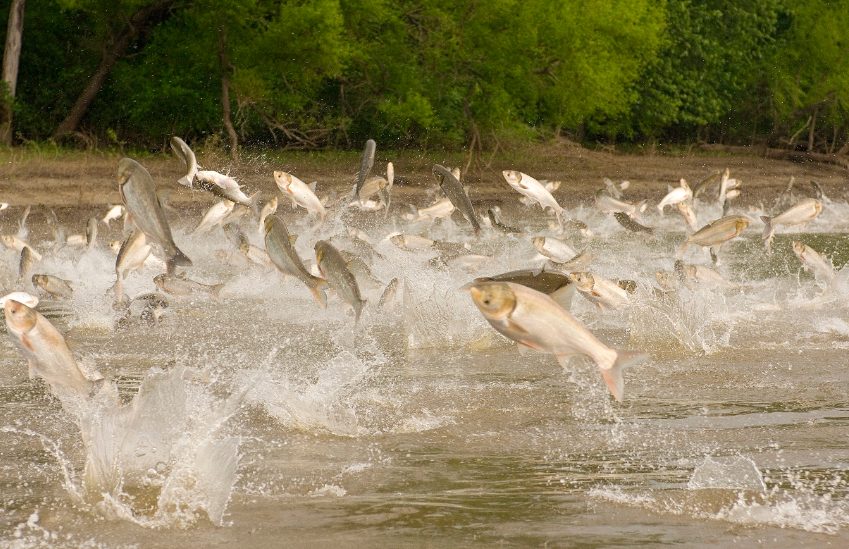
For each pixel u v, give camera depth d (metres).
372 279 23.12
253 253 29.08
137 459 13.58
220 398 17.22
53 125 81.25
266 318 26.41
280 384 17.20
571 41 76.19
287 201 58.91
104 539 11.44
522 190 26.88
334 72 71.88
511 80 77.25
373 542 11.29
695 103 112.50
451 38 74.62
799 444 15.00
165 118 80.31
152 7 75.44
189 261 14.78
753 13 116.12
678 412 17.00
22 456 14.53
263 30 72.75
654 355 21.86
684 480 13.41
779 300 29.16
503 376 19.81
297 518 12.06
